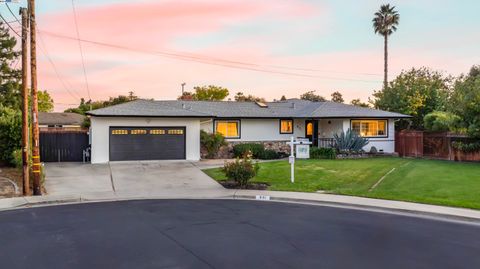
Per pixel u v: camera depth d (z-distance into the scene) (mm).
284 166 20875
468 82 24422
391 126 28375
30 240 8250
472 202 12023
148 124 23438
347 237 8516
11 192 14328
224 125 27734
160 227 9352
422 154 26203
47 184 16188
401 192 13953
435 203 12078
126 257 7078
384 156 26812
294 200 13234
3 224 9742
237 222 9930
